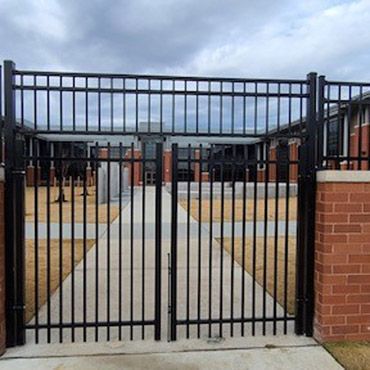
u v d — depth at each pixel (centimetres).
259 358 309
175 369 292
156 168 343
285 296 359
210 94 342
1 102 321
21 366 295
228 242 787
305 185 353
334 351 320
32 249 710
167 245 749
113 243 771
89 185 1970
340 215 335
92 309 413
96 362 301
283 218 1173
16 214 327
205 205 1573
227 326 372
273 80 348
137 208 1467
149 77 337
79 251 692
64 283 501
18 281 326
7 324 322
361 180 336
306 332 350
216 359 307
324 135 374
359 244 337
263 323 351
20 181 329
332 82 353
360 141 351
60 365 296
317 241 345
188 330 344
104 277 533
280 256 670
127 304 428
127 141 893
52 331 360
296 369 293
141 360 305
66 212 1323
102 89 335
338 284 336
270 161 357
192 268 582
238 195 1811
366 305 339
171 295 339
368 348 326
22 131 327
